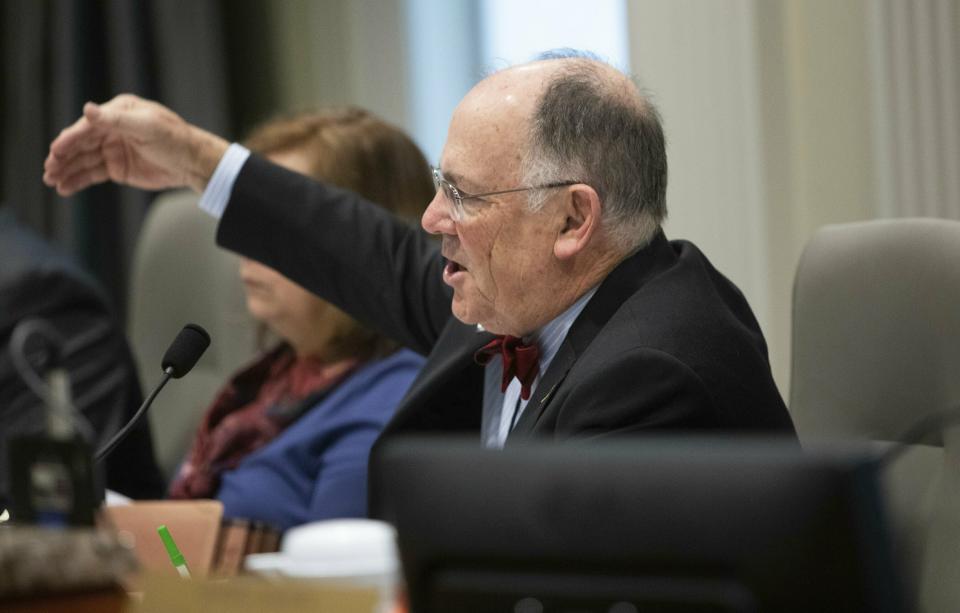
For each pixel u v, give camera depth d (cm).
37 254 1056
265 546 555
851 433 618
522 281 584
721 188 996
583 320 575
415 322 747
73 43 1489
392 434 677
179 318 1198
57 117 1490
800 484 265
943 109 919
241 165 763
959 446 570
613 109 572
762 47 983
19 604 321
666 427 526
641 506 277
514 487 287
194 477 841
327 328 836
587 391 532
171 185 777
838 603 264
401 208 841
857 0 966
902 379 603
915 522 577
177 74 1482
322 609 308
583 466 283
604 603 279
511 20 1336
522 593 285
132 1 1485
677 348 541
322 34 1484
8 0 1510
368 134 841
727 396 542
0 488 836
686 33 1003
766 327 984
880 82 938
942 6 916
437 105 1395
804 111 991
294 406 830
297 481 795
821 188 988
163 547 538
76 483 363
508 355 605
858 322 623
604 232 577
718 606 271
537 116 571
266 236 765
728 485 271
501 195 575
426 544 294
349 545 388
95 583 331
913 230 612
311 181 771
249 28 1565
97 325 1045
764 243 984
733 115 990
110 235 1521
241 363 1154
